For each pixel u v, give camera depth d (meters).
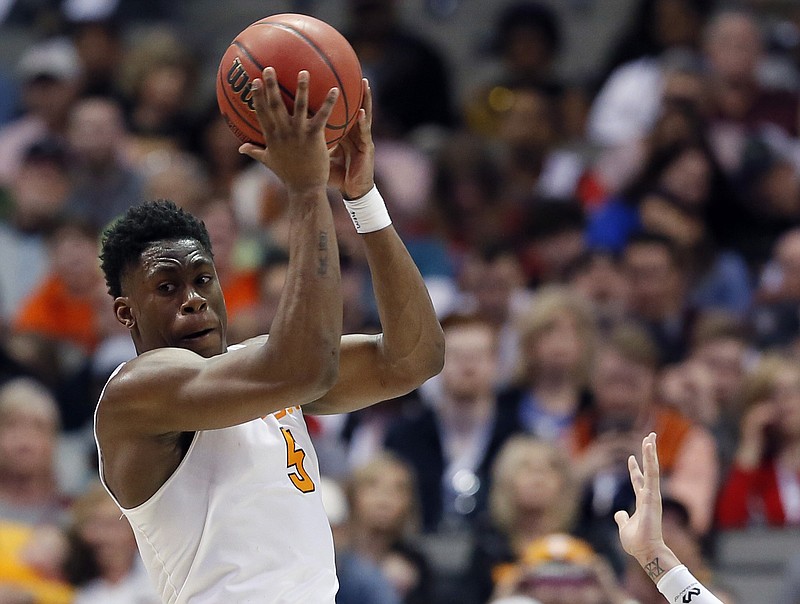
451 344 11.59
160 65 16.56
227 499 5.31
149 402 5.05
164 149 16.12
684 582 5.50
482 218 14.70
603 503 10.68
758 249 14.61
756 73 16.06
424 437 11.51
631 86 16.39
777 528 11.04
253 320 12.02
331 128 5.21
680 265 13.38
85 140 15.01
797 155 15.49
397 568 10.32
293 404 4.93
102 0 19.06
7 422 11.27
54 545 10.38
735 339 12.39
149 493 5.29
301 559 5.37
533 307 11.89
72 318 13.76
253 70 5.14
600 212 14.59
